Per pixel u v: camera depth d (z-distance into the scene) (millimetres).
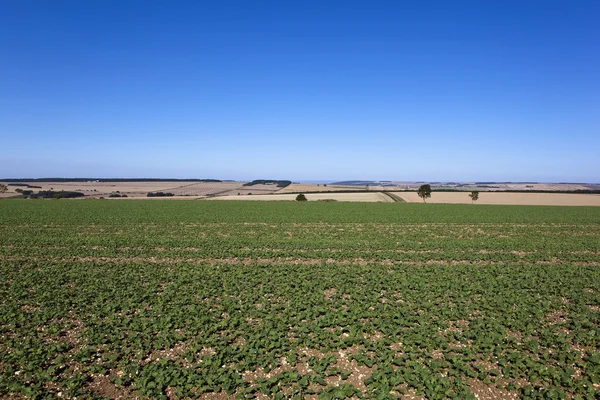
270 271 19891
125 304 14219
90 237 31188
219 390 8656
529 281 17938
